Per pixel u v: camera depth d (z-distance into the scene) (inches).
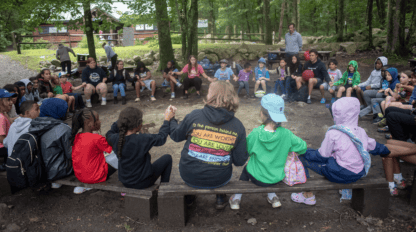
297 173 112.3
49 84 272.7
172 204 110.9
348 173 108.3
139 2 443.2
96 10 455.5
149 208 115.2
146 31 1070.4
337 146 108.7
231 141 102.4
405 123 146.4
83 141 117.4
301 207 126.1
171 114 116.6
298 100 291.7
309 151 119.5
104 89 313.4
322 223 114.0
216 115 98.7
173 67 365.4
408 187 136.2
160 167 124.2
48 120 124.0
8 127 142.9
